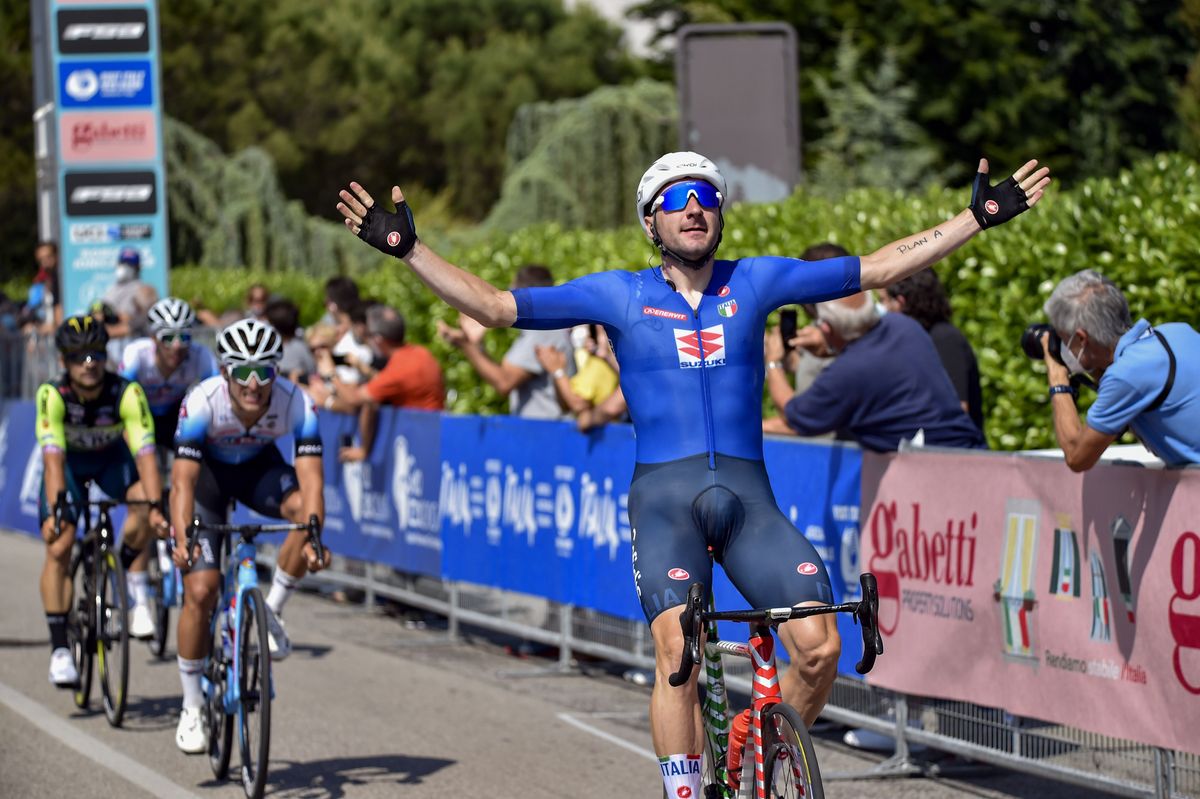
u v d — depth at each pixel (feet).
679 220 32.83
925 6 226.17
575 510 59.41
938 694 44.21
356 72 419.74
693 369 32.99
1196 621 35.55
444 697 58.54
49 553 56.70
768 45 104.27
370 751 49.98
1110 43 239.50
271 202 229.66
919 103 225.35
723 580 52.11
